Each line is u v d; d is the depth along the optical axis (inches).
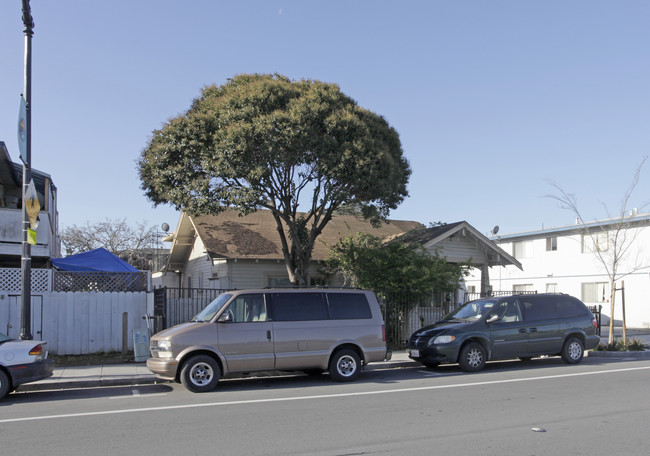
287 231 890.7
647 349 622.8
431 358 486.6
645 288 1040.2
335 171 569.0
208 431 272.5
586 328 540.7
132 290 617.9
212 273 871.1
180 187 589.6
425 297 678.5
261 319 418.6
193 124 578.9
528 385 402.6
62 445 249.0
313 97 581.6
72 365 521.0
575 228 1152.8
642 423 281.9
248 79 645.9
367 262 675.4
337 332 434.3
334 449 239.0
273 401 352.2
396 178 629.9
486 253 807.1
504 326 503.5
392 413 310.5
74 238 1382.9
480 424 282.2
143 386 436.1
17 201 861.8
